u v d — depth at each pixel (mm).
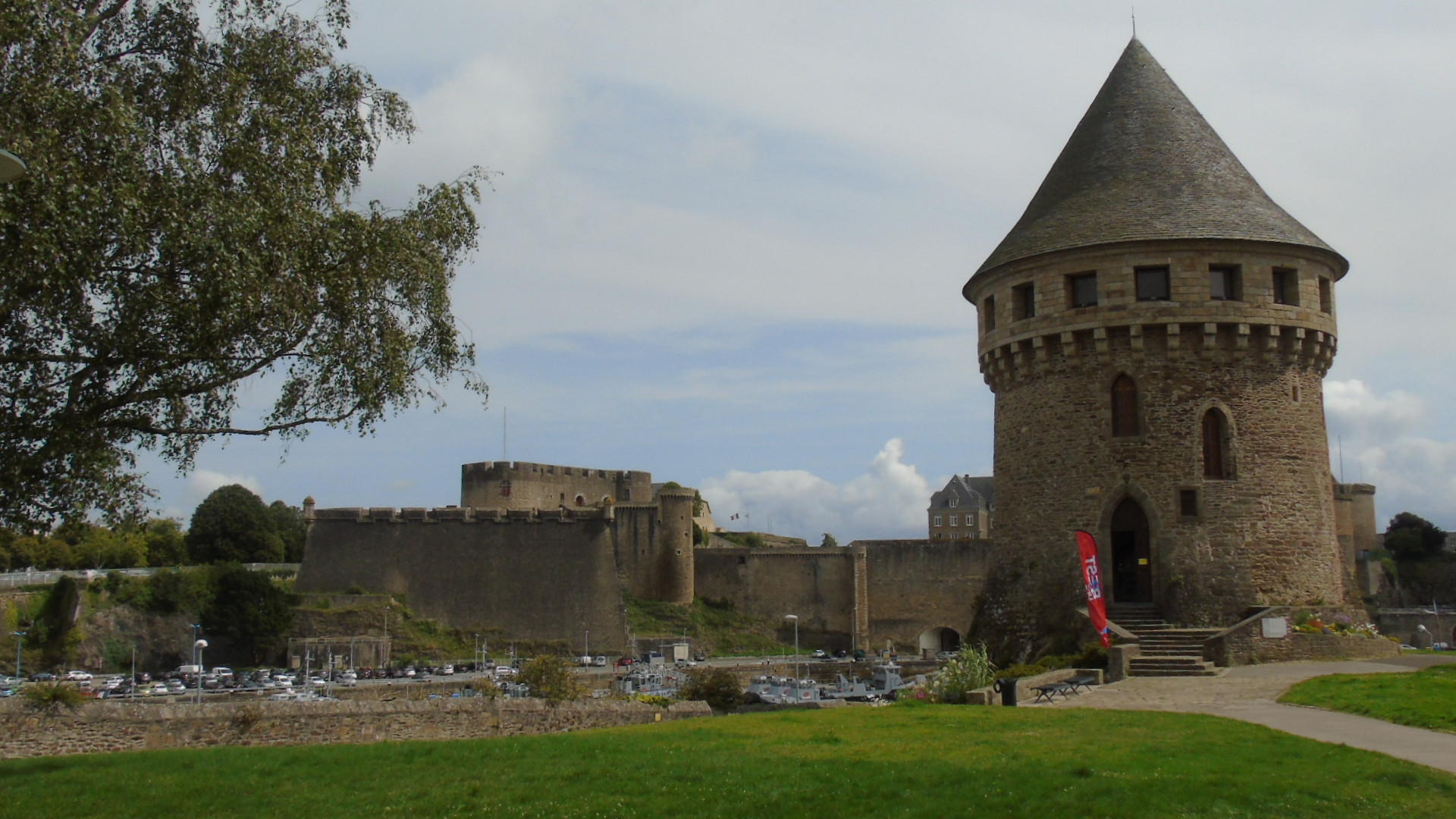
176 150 17859
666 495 113250
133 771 16781
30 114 15336
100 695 65938
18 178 14992
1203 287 30172
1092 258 30812
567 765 16141
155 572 95188
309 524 106625
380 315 19656
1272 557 29859
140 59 18516
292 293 17688
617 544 112750
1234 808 11891
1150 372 30375
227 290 16172
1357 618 31734
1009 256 32469
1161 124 33000
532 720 26031
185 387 17688
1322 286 31812
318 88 19703
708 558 113625
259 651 94562
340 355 19000
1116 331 30531
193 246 15953
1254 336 30391
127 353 16500
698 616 110312
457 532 106812
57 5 15477
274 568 110188
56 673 80000
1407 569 104375
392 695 67062
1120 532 30719
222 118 17766
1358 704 19375
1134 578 30516
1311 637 28125
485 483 125125
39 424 17094
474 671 88938
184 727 21844
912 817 12148
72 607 89062
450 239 20766
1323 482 31281
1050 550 31141
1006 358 32781
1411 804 11945
